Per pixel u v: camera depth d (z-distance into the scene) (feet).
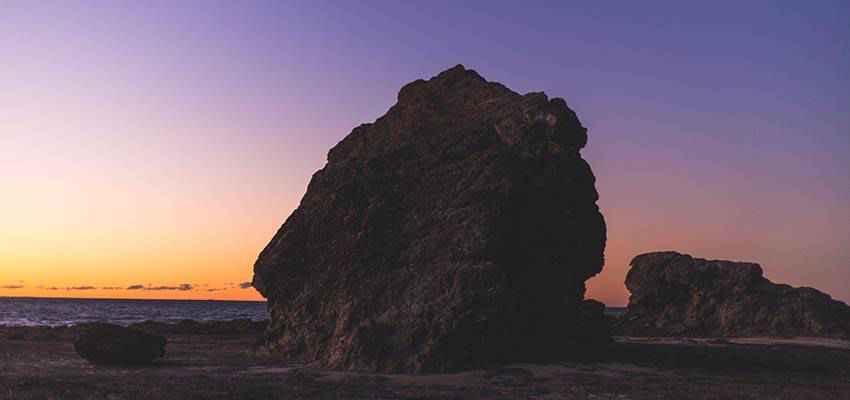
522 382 105.19
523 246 136.67
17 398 81.25
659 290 269.23
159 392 86.79
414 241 137.80
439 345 116.98
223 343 184.65
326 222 149.18
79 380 97.50
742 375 122.93
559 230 142.92
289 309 146.30
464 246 128.88
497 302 122.83
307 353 138.31
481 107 156.25
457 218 133.90
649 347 167.84
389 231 141.69
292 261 149.07
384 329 122.83
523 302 131.13
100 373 108.99
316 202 153.58
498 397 91.25
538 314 134.10
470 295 121.70
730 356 152.56
